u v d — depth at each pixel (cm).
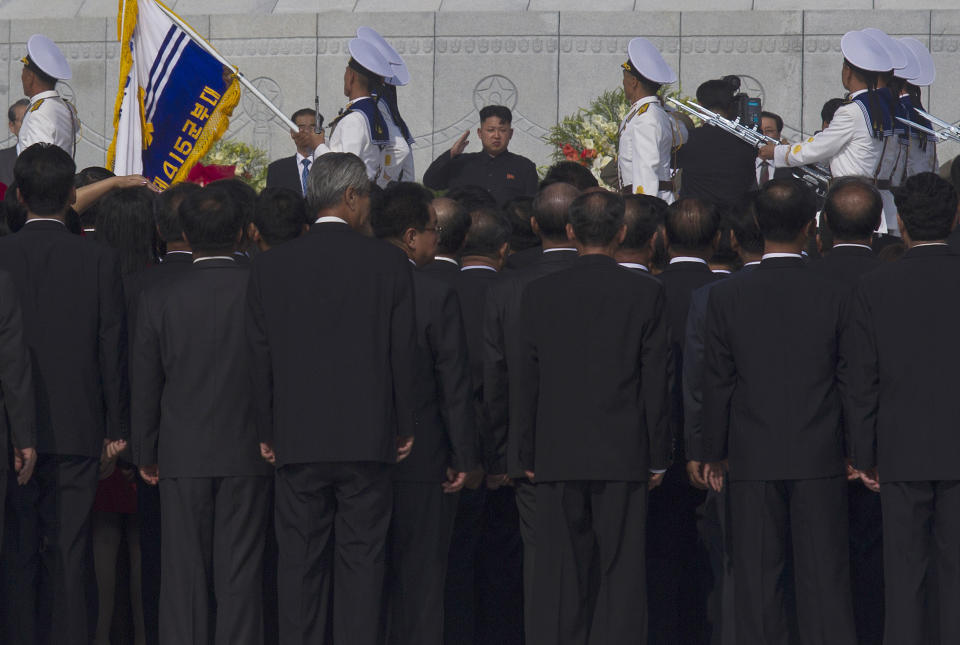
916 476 2234
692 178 3862
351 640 2188
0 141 6028
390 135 3606
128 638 2675
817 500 2277
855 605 2561
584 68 5819
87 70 6012
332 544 2255
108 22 6003
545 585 2322
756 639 2295
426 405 2319
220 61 3641
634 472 2273
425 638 2327
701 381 2406
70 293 2375
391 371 2194
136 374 2325
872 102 3497
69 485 2381
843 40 3559
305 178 4469
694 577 2648
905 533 2259
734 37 5738
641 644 2286
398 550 2323
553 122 5825
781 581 2320
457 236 2553
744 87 5741
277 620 2470
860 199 2500
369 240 2231
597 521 2303
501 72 5862
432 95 5888
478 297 2516
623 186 3716
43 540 2389
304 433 2155
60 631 2373
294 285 2189
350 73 3588
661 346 2286
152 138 3659
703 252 2612
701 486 2430
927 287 2262
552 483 2316
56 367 2359
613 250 2369
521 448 2352
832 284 2314
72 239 2416
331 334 2173
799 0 5828
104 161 5997
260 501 2319
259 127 5956
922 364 2247
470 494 2539
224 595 2289
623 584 2289
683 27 5772
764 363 2291
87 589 2433
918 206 2297
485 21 5862
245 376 2303
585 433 2278
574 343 2294
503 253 2619
